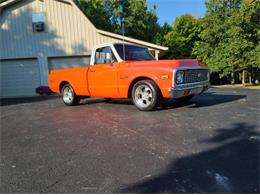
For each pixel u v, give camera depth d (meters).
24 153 4.63
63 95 10.02
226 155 3.86
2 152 4.77
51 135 5.66
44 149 4.75
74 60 18.72
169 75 6.71
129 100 10.10
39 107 10.55
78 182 3.37
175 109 7.29
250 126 5.17
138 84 7.32
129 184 3.23
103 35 18.28
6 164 4.16
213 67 26.17
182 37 34.19
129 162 3.86
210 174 3.33
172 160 3.82
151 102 7.12
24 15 18.61
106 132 5.50
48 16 18.53
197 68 7.23
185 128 5.30
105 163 3.89
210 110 6.86
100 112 7.79
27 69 18.86
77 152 4.45
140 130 5.42
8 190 3.29
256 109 6.73
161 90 6.87
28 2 18.55
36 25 18.61
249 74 28.17
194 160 3.77
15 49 18.80
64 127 6.28
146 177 3.37
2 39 18.81
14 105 12.34
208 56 27.89
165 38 35.09
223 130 5.02
